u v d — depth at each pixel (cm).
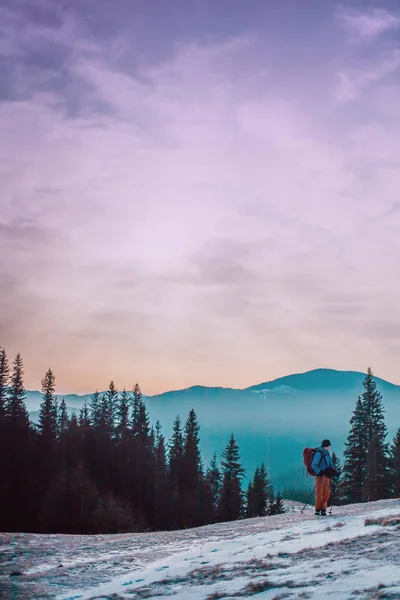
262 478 9188
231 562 1144
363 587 742
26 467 7281
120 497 7600
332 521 1570
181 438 9731
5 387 8325
